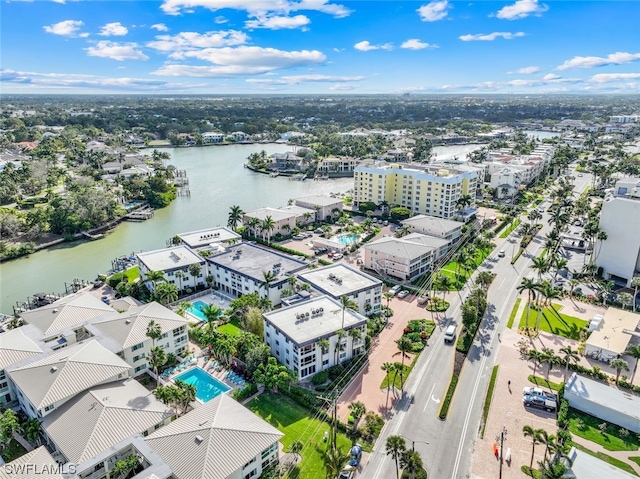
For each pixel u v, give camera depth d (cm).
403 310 14312
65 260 19475
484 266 17688
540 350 11888
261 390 10481
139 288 15175
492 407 9800
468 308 12812
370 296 13862
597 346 11412
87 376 9275
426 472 8131
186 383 10006
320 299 12875
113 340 10762
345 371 11144
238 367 11338
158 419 8644
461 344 11975
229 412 8525
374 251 17238
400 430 9200
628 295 14025
